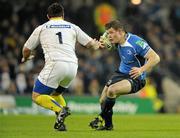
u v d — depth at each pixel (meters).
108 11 76.94
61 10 31.31
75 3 77.62
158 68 73.06
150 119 47.12
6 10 75.44
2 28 74.25
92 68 69.38
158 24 83.75
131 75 31.02
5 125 38.34
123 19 80.38
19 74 64.69
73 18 76.44
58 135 28.42
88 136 27.78
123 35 31.80
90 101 61.22
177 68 76.75
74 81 66.44
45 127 36.34
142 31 79.38
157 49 78.06
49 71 30.53
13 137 27.73
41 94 30.70
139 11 83.06
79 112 60.75
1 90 64.50
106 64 70.88
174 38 82.62
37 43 31.20
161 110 65.44
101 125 32.22
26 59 31.91
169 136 28.75
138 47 31.56
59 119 29.73
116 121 43.84
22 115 54.12
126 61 31.91
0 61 67.25
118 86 31.08
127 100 62.25
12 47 71.75
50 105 30.25
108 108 31.56
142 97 63.59
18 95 60.31
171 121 44.25
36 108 59.59
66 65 30.53
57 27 30.92
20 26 75.31
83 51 71.88
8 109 59.69
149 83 67.69
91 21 76.25
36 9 76.19
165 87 70.12
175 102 66.56
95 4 77.38
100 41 32.09
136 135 29.02
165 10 85.94
